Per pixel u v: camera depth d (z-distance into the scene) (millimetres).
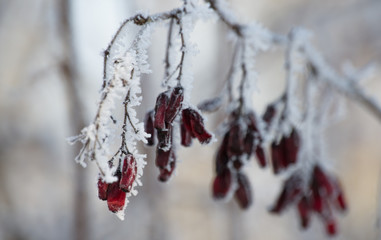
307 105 2420
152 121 1702
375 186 7805
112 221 5129
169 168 1637
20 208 6008
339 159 7699
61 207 6078
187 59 1599
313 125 2527
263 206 7031
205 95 6023
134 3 3965
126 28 1513
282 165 2145
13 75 5352
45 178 6297
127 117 1425
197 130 1553
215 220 6094
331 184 2332
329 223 2414
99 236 4793
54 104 5906
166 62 1736
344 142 7805
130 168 1377
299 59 2348
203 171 6738
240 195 2094
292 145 2127
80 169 3529
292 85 2201
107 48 1485
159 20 1572
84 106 3449
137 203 4664
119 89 1365
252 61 2000
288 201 2359
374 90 6941
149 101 4223
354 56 7301
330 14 7203
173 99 1498
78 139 1345
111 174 1392
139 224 4637
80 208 3520
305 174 2352
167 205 4848
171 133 1604
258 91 1977
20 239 5664
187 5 1619
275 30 7527
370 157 7941
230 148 1886
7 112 5875
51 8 3242
